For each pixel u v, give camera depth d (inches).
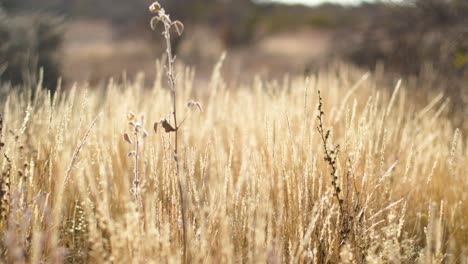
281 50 791.7
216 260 74.0
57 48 318.3
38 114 113.1
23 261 69.5
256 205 79.0
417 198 109.2
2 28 287.0
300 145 98.5
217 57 694.5
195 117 140.9
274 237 86.6
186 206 83.0
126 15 950.4
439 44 285.6
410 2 315.3
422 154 125.1
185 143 93.3
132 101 137.0
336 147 91.6
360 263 82.9
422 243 102.0
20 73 230.1
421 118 155.9
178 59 644.7
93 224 71.4
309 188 92.1
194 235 81.2
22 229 73.0
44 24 313.3
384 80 255.8
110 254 74.5
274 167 98.1
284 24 986.1
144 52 720.3
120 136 120.1
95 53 663.8
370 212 90.6
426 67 260.2
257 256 70.8
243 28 917.2
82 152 100.2
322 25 938.7
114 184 95.9
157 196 85.1
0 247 75.4
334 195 92.8
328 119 121.4
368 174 95.2
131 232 70.4
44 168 93.7
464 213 104.5
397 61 302.7
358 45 335.9
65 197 90.7
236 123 132.5
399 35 313.9
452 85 215.8
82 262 82.4
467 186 109.4
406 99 192.7
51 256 76.3
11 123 110.3
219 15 919.7
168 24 86.9
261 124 129.1
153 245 72.0
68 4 1051.9
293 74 368.2
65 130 94.3
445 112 172.4
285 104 124.5
